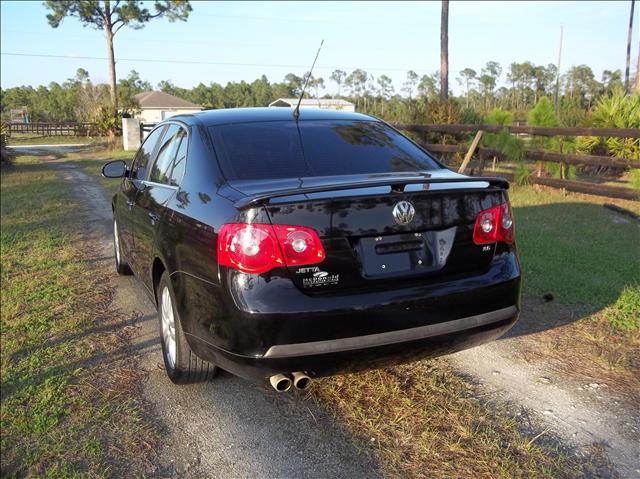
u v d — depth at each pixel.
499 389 3.44
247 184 3.06
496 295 3.01
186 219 3.13
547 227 7.58
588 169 13.19
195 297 2.97
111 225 9.00
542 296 4.92
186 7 41.59
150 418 3.27
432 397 3.34
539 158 11.07
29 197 12.34
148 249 3.92
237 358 2.72
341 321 2.66
